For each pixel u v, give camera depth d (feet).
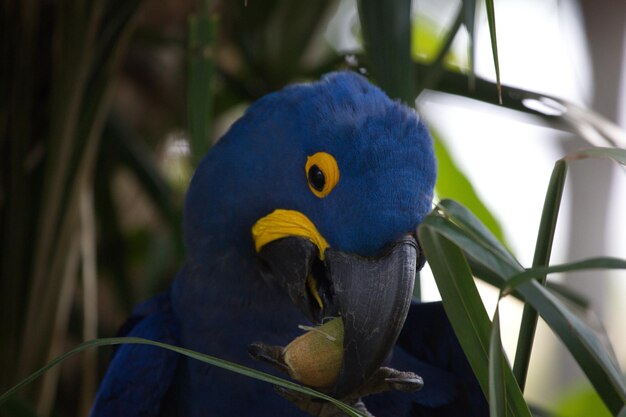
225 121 16.21
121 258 15.33
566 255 24.45
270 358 8.72
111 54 12.87
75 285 14.94
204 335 11.43
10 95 13.53
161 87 16.49
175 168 16.58
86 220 13.33
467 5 8.86
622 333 24.70
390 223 9.25
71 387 15.25
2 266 12.90
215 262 11.22
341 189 9.74
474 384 12.00
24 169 13.17
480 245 6.27
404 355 12.00
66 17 12.82
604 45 23.35
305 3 15.26
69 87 12.70
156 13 16.03
